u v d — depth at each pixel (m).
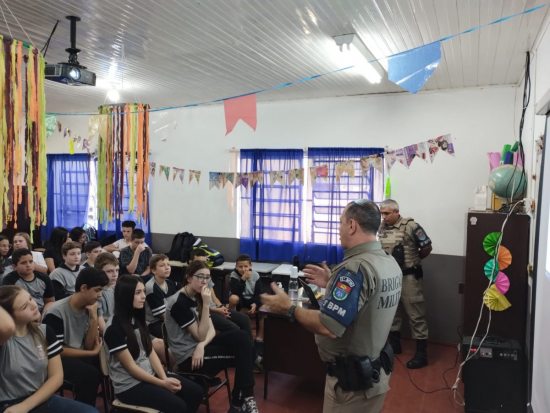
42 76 2.33
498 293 3.01
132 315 2.48
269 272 4.78
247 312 4.09
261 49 3.37
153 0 2.53
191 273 2.94
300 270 4.91
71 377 2.55
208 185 5.77
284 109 5.29
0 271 3.55
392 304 1.83
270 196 5.31
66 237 4.45
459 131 4.53
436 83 4.35
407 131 4.74
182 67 3.88
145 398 2.34
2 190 2.10
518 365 2.93
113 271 3.22
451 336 4.59
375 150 4.86
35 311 2.03
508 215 2.97
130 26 2.92
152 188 6.09
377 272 1.74
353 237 1.85
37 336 2.04
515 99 4.32
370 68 3.68
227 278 4.98
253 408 2.98
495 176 3.38
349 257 1.84
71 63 2.89
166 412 2.33
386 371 1.86
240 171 5.51
